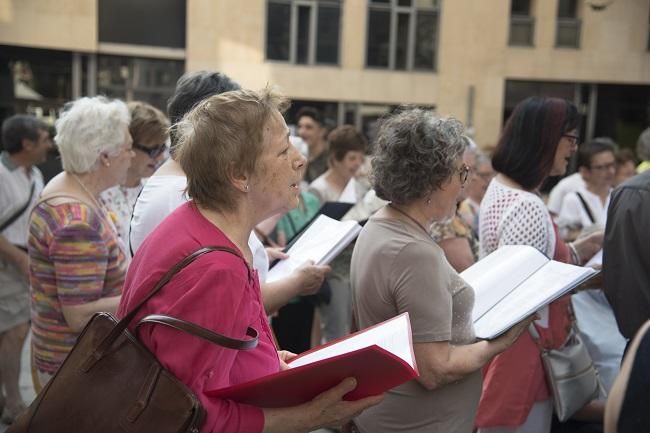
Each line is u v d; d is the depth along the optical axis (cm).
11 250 362
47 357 226
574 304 333
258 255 208
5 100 1403
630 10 1497
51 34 1377
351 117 1575
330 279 372
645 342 112
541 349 237
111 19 1431
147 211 194
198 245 130
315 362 130
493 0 1546
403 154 186
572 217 504
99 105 230
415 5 1559
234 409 132
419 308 179
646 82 1529
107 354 127
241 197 140
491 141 1584
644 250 212
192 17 1442
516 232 238
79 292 212
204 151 137
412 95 1576
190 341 123
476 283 216
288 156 144
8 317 366
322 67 1540
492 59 1563
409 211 192
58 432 125
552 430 304
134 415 122
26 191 393
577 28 1542
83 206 218
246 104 140
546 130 240
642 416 108
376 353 129
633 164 598
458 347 185
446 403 188
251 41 1481
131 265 139
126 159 234
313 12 1522
